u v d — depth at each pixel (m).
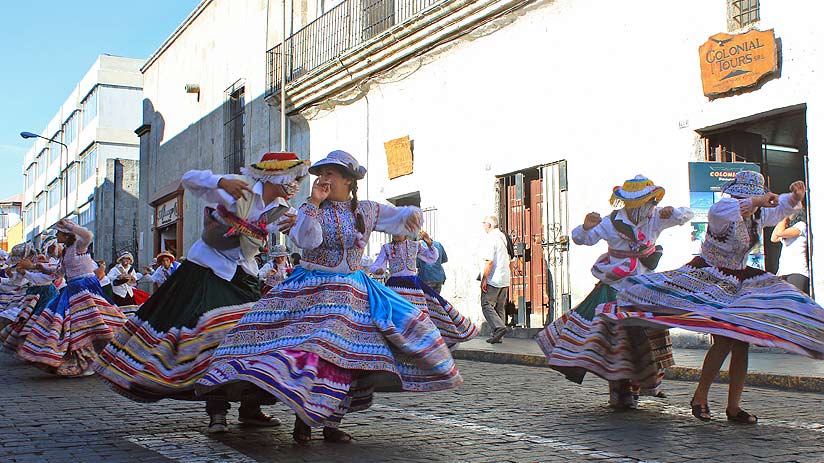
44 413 5.82
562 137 12.73
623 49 11.65
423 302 7.29
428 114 15.94
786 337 4.86
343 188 4.65
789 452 4.30
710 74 10.24
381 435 4.87
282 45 21.45
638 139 11.36
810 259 9.31
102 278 10.16
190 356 4.87
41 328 8.40
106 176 43.47
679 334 10.59
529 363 9.90
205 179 4.86
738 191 5.41
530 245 13.51
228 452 4.33
